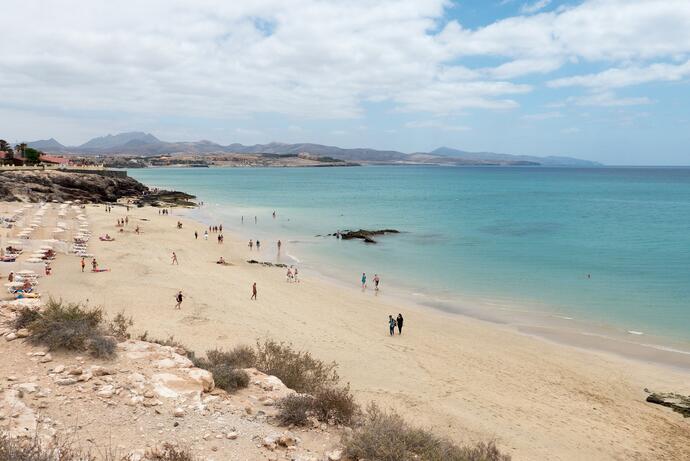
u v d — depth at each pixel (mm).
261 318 25438
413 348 22188
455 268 43281
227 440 7957
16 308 13016
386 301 32188
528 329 26438
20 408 7609
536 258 47688
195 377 9945
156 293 28812
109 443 7227
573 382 19000
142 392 9047
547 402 16859
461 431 13492
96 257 39719
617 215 86625
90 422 7762
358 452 7852
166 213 83500
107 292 28109
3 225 48656
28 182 93250
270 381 11344
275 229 69062
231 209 96938
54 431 7250
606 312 29734
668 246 54094
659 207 101750
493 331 25844
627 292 34625
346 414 9508
